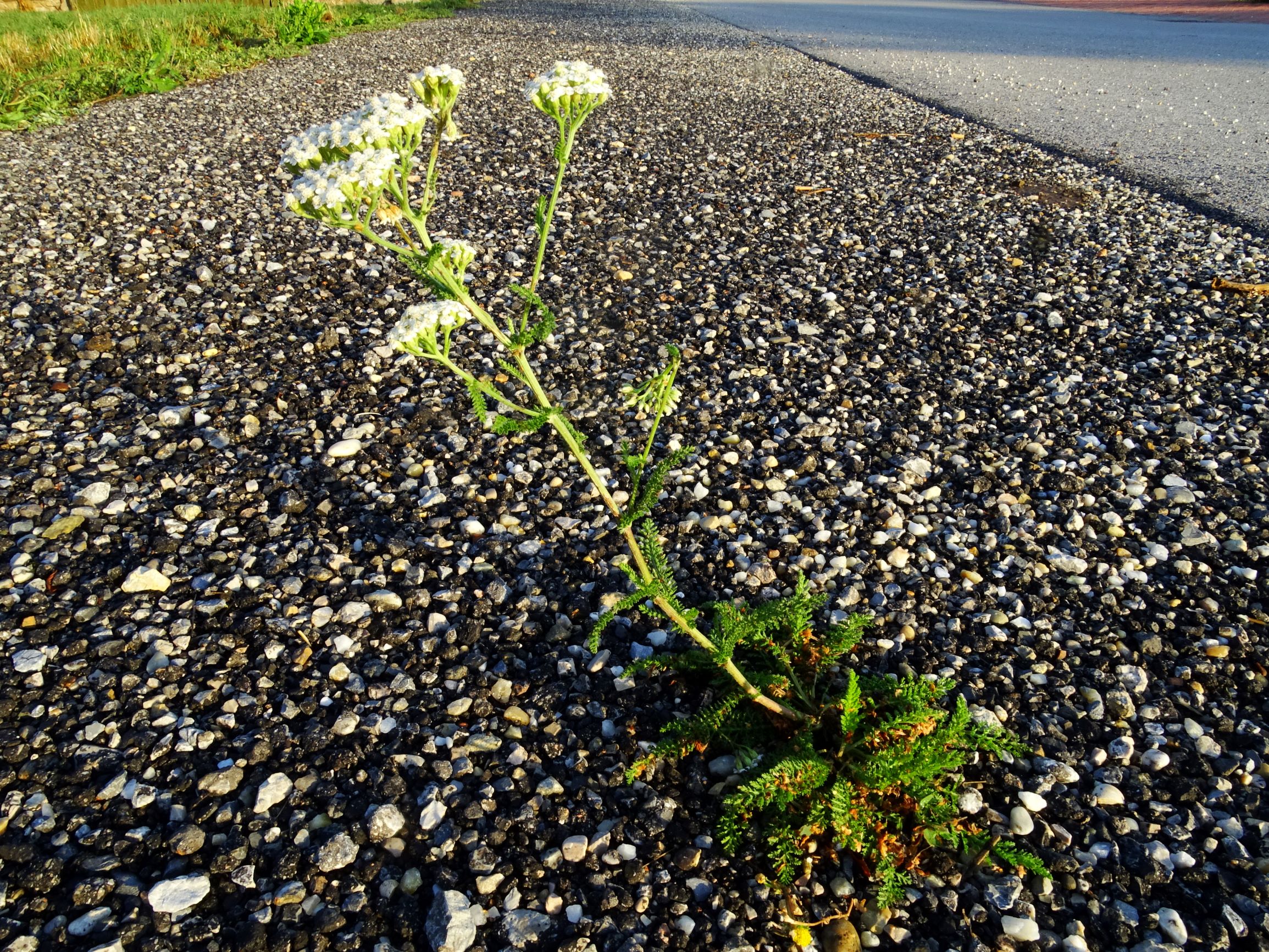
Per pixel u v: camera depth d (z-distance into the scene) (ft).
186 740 1.32
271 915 1.13
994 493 1.83
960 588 1.61
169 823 1.22
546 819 1.25
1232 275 2.71
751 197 3.46
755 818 1.25
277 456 1.92
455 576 1.64
